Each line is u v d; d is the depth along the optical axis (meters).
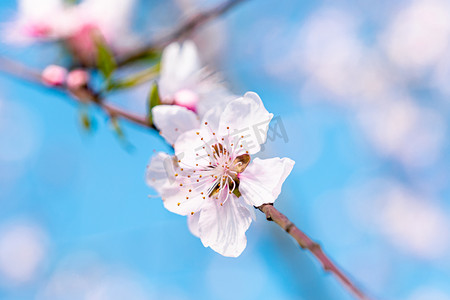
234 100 0.30
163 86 0.33
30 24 0.39
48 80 0.36
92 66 0.38
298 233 0.27
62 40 0.39
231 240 0.30
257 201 0.29
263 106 0.30
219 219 0.30
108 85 0.35
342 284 0.26
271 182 0.29
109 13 0.39
